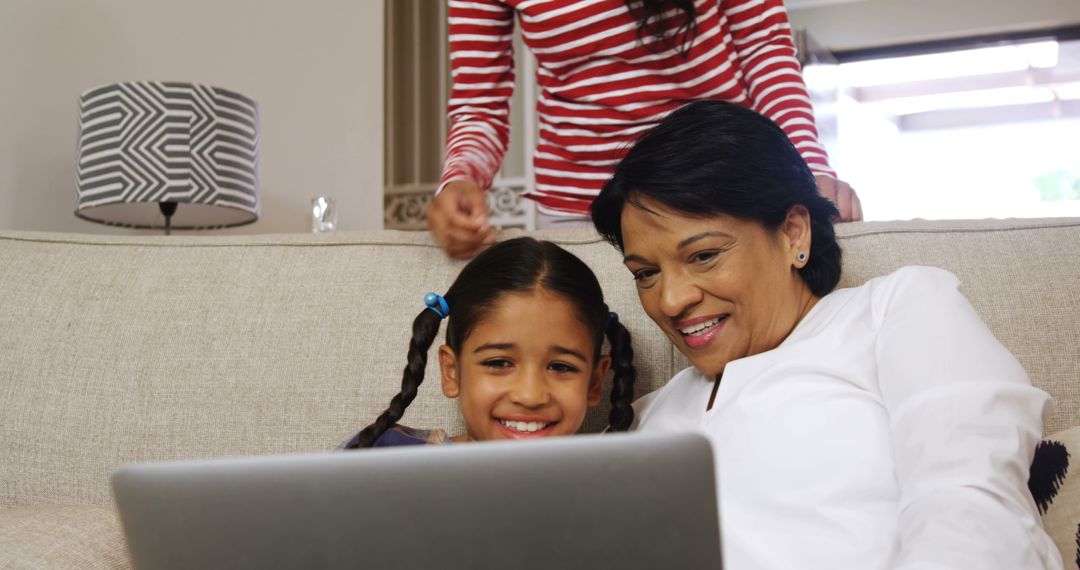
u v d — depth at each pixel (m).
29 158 2.46
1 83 2.39
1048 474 0.82
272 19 3.10
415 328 1.11
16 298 1.29
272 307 1.24
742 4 1.30
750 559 0.82
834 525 0.79
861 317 0.90
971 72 6.71
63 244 1.35
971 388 0.75
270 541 0.47
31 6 2.46
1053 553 0.67
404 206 4.36
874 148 7.33
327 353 1.19
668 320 0.93
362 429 1.14
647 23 1.25
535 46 1.33
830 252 0.97
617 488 0.45
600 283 1.19
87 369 1.23
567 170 1.36
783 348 0.90
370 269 1.25
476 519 0.45
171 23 2.82
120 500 0.48
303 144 3.16
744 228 0.89
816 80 4.95
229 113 2.33
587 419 1.17
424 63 4.54
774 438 0.85
